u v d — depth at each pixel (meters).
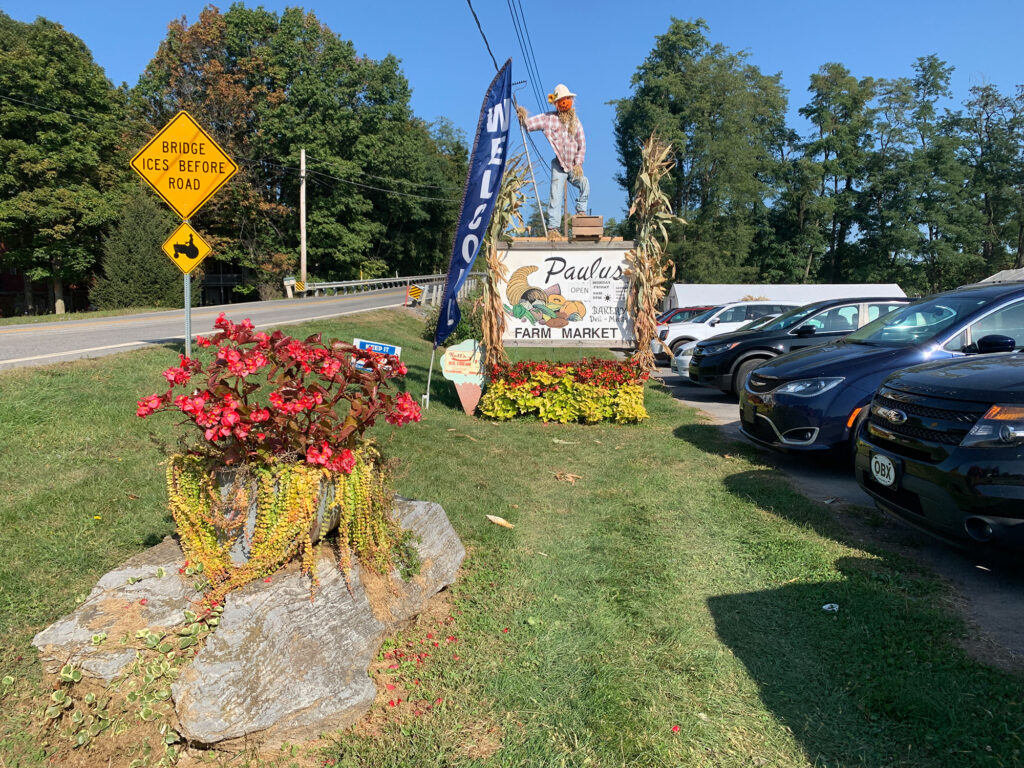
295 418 2.85
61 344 10.79
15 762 2.28
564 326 9.02
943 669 2.90
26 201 31.72
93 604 2.71
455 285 8.24
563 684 2.87
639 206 8.84
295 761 2.36
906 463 4.00
